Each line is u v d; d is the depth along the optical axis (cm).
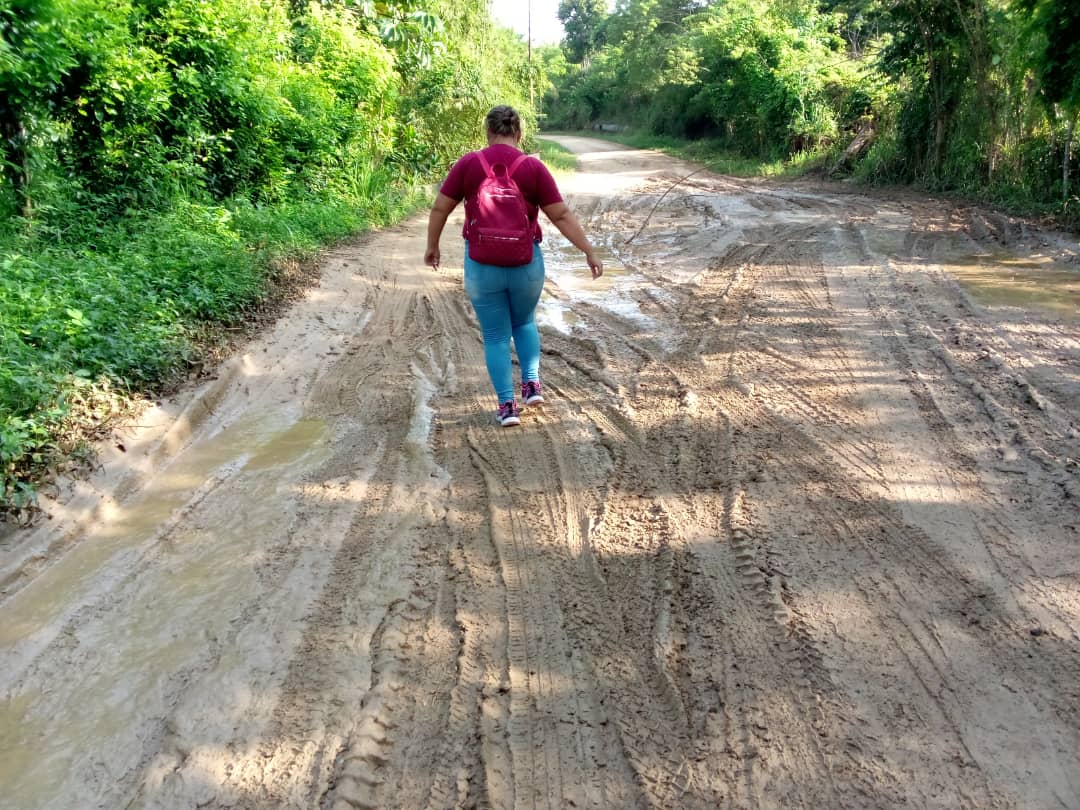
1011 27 1516
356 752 242
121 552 360
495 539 361
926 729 245
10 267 559
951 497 381
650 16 4962
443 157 1845
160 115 917
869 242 1063
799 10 2989
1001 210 1335
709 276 890
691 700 261
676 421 482
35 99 762
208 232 798
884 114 2141
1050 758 233
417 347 650
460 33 2000
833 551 340
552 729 251
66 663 287
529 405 515
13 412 415
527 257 451
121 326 526
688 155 3488
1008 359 571
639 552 347
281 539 366
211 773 237
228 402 530
